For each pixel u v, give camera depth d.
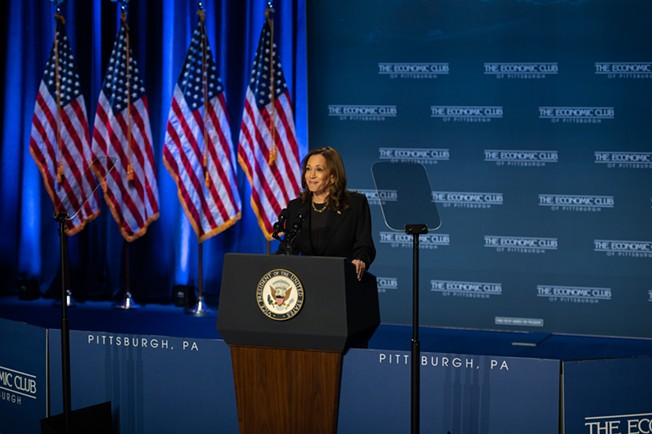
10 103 13.11
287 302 5.26
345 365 5.65
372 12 11.59
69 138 12.05
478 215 11.46
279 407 5.51
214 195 11.75
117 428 6.22
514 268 11.42
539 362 5.42
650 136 10.92
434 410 5.57
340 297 5.20
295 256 5.30
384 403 5.60
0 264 13.36
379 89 11.64
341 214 6.20
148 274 12.91
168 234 12.86
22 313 12.04
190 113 11.74
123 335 6.19
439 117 11.48
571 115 11.12
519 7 11.16
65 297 5.88
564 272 11.27
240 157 11.59
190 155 11.75
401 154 11.62
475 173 11.43
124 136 12.03
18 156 13.23
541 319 11.38
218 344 5.97
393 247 11.76
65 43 12.23
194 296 12.67
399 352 5.57
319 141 11.87
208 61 11.80
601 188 11.10
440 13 11.39
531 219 11.32
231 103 12.40
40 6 12.95
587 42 11.00
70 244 13.05
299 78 11.90
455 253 11.56
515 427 5.46
